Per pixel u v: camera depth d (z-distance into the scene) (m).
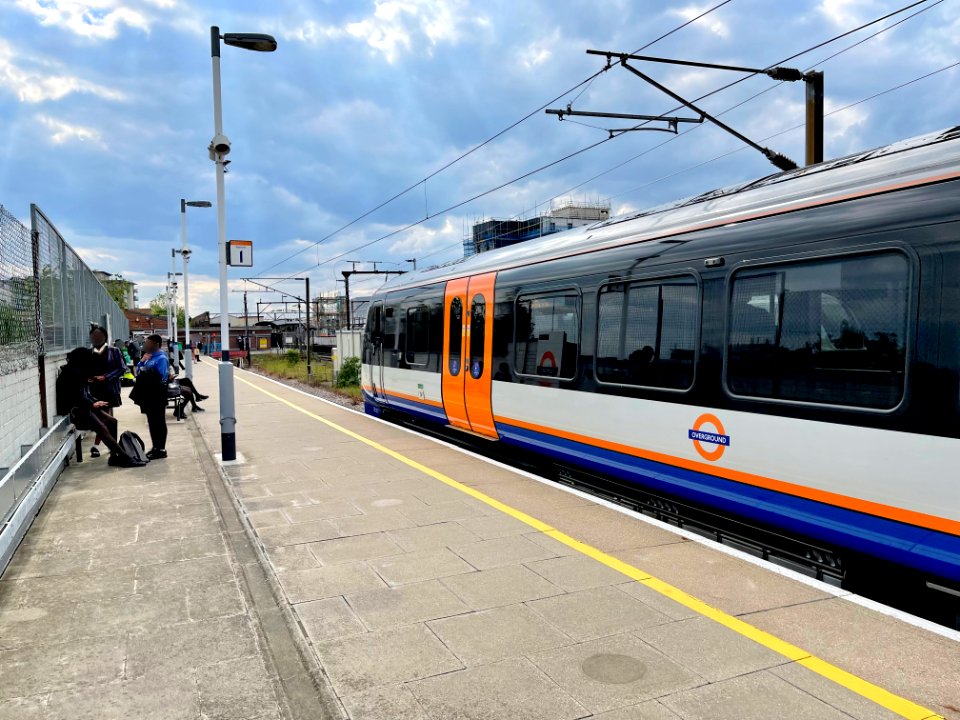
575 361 7.33
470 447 10.88
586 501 6.62
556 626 3.87
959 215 3.93
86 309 14.91
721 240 5.57
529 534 5.57
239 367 39.97
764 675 3.31
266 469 8.34
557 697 3.14
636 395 6.39
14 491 5.38
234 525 5.94
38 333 8.15
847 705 3.05
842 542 4.56
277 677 3.39
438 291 10.77
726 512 5.65
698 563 4.87
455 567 4.83
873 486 4.32
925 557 4.03
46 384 8.50
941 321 3.97
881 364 4.29
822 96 10.22
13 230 6.96
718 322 5.53
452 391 10.18
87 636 3.84
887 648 3.58
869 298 4.39
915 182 4.22
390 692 3.21
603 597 4.27
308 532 5.70
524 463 9.34
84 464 8.82
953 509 3.87
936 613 4.65
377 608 4.15
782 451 4.94
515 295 8.56
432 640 3.72
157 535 5.67
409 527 5.80
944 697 3.11
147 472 8.25
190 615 4.11
